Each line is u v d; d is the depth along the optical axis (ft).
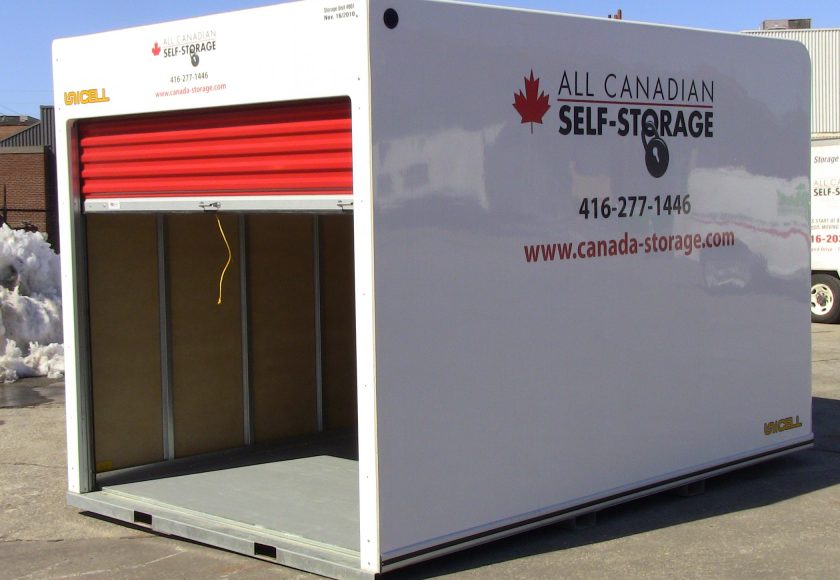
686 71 20.40
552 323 18.11
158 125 18.53
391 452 15.83
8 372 36.83
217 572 16.93
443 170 16.31
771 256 22.63
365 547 15.84
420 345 16.15
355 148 15.48
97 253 21.33
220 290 24.03
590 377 18.81
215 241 23.89
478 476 17.08
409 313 15.97
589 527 19.12
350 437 26.11
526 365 17.71
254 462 23.20
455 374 16.65
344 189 16.06
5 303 38.40
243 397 24.81
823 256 51.85
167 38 17.99
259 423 25.21
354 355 27.58
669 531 18.89
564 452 18.43
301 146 16.56
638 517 19.80
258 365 25.11
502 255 17.24
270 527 17.93
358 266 15.56
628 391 19.53
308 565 16.51
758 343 22.40
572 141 18.26
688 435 20.83
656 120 19.81
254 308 24.95
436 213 16.25
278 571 16.90
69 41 19.52
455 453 16.72
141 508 19.19
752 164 22.04
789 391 23.34
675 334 20.42
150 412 22.76
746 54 21.81
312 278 26.37
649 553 17.62
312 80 15.98
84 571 17.12
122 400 22.18
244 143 17.30
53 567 17.35
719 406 21.49
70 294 20.10
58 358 38.17
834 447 25.79
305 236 26.11
